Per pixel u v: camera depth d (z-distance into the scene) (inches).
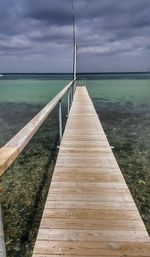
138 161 237.9
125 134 345.1
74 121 281.7
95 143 197.8
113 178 133.5
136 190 178.9
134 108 599.5
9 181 192.1
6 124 416.8
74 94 563.5
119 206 106.1
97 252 79.4
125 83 1795.0
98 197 113.5
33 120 103.6
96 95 935.0
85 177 134.5
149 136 332.2
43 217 97.7
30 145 286.5
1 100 800.3
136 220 96.5
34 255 78.4
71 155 169.9
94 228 91.3
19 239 125.6
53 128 381.1
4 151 57.8
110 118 470.3
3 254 42.9
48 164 226.8
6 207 154.9
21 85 1689.2
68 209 103.6
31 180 194.1
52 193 116.9
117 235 87.6
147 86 1422.2
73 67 754.8
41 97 883.4
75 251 79.8
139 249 81.0
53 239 85.4
